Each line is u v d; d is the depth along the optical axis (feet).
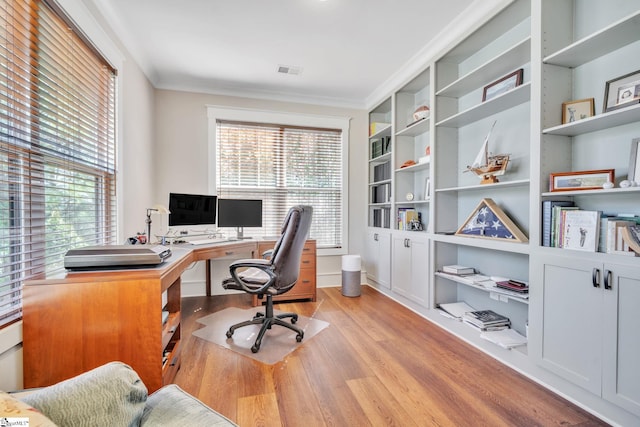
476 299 8.17
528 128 6.77
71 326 3.92
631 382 4.14
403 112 11.01
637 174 4.57
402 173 11.00
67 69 5.21
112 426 2.12
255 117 11.67
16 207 4.17
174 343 6.09
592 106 5.28
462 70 8.73
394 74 10.28
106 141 6.70
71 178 5.40
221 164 11.43
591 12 5.45
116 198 7.01
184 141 10.99
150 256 4.55
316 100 12.39
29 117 4.30
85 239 5.86
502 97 6.53
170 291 6.35
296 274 7.66
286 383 5.48
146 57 8.98
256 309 9.70
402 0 6.61
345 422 4.48
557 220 5.24
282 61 9.34
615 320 4.31
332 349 6.84
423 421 4.50
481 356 6.53
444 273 8.25
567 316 4.97
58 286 3.88
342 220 12.82
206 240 9.36
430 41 8.29
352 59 9.25
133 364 4.07
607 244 4.57
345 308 9.81
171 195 8.50
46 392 2.15
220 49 8.61
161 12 6.94
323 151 12.64
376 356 6.52
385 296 11.22
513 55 6.43
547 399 5.06
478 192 8.13
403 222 10.35
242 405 4.85
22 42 4.15
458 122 8.40
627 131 4.94
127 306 4.06
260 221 10.91
